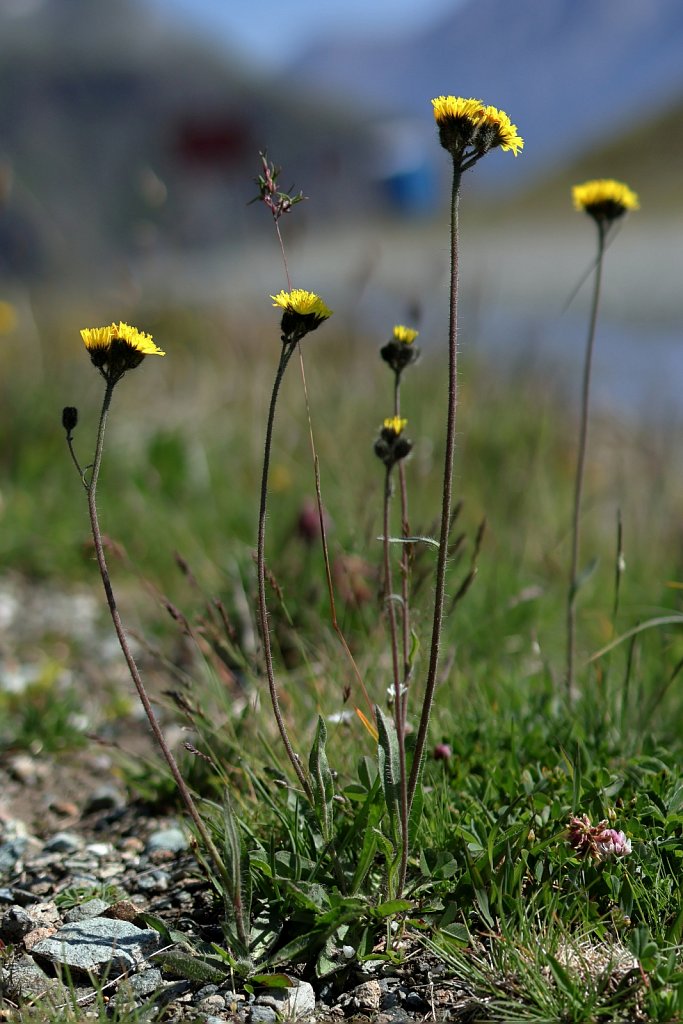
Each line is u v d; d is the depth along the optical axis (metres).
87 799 4.69
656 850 3.33
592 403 13.17
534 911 3.22
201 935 3.39
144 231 12.96
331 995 3.08
